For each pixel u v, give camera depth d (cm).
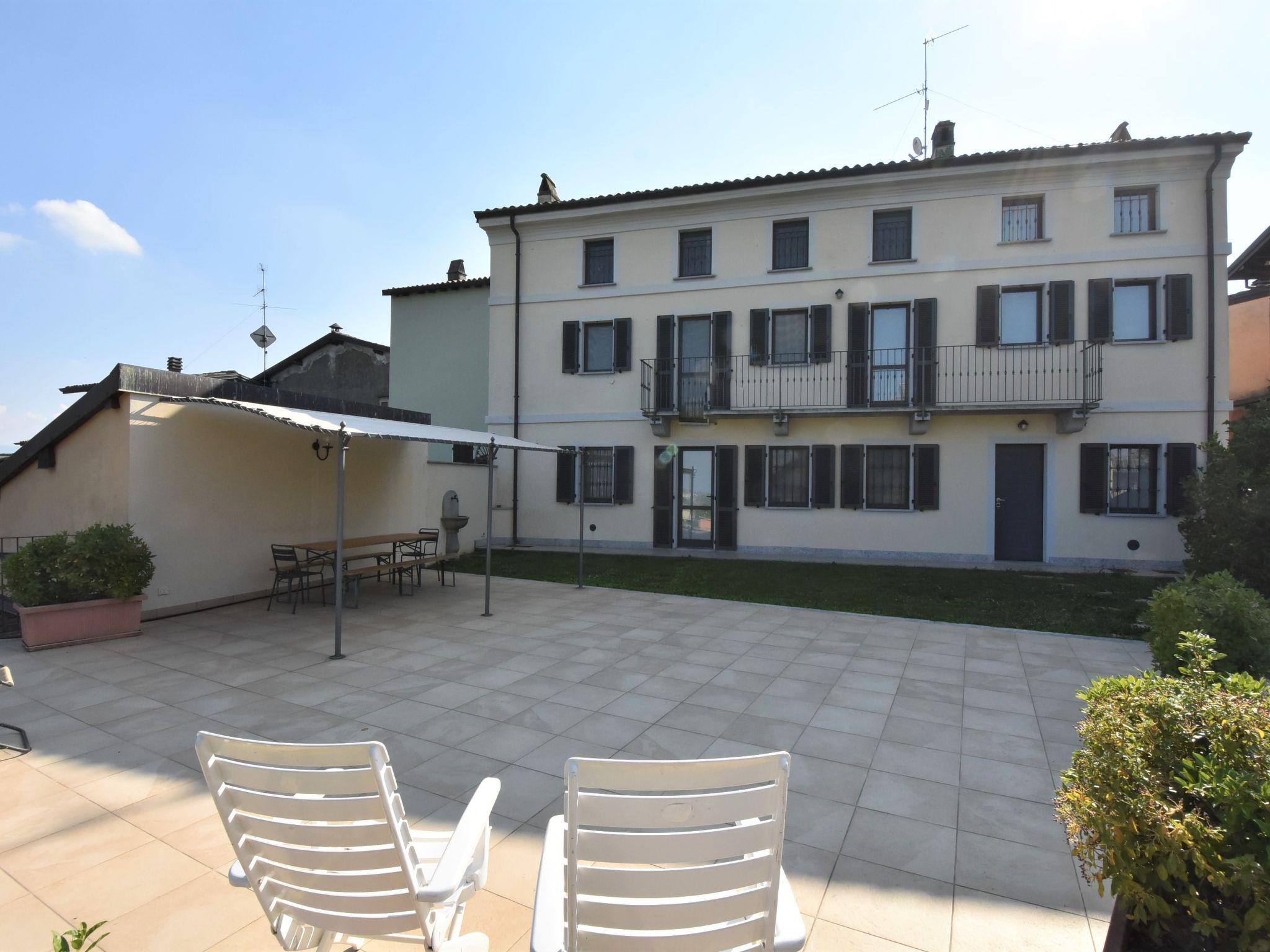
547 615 817
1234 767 187
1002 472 1327
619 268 1543
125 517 738
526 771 380
